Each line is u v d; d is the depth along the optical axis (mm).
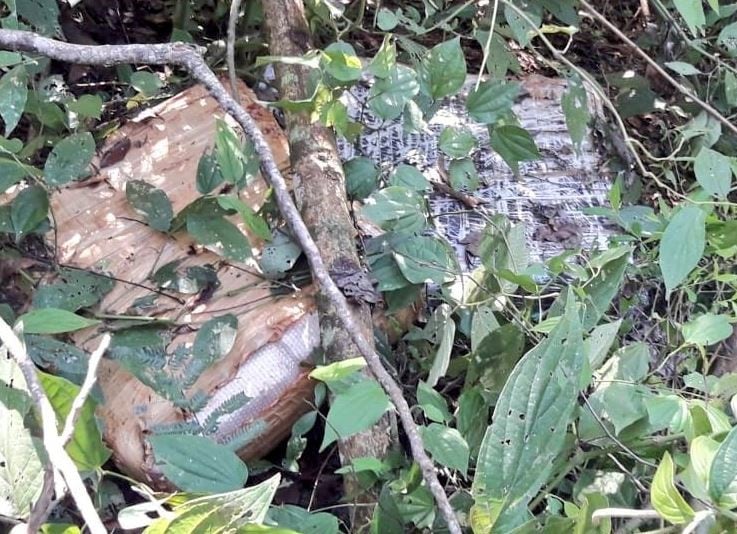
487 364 1320
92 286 1355
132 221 1467
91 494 1223
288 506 1090
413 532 1123
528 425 827
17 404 814
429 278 1392
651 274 1621
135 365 1246
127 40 1985
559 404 830
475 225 1736
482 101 1514
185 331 1334
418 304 1511
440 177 1804
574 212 1794
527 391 830
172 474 1014
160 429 1225
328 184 1432
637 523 1123
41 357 1223
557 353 836
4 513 746
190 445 1031
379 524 1059
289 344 1319
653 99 1996
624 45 2385
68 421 695
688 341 1229
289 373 1306
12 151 1316
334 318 1282
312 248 1172
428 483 948
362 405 988
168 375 1254
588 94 1989
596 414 1176
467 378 1338
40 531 755
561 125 1961
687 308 1606
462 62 1451
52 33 1546
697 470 835
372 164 1527
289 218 1196
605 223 1777
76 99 1674
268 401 1293
